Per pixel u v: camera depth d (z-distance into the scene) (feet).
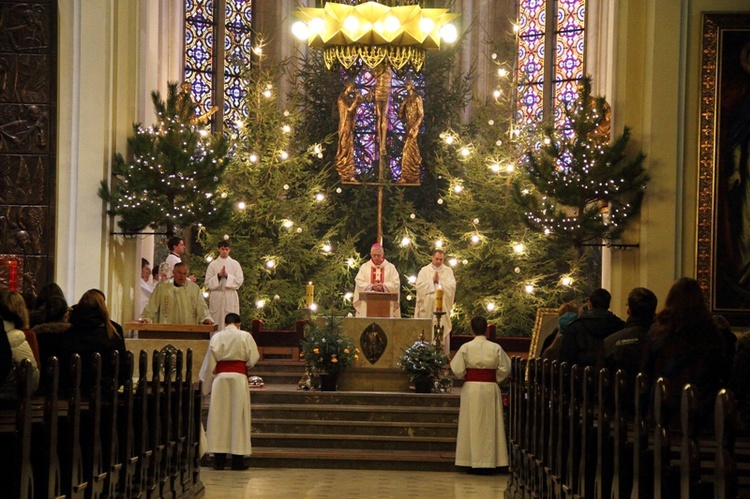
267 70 79.05
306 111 82.07
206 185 59.98
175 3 77.36
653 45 57.52
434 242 75.72
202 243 74.08
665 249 57.16
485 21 84.33
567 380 29.94
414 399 53.93
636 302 29.55
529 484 36.11
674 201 57.21
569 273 69.82
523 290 72.02
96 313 31.45
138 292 62.95
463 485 44.45
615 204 58.39
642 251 57.82
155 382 31.86
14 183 57.52
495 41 82.12
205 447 43.04
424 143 81.05
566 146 59.36
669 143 57.31
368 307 58.54
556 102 81.35
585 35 79.25
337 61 52.03
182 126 60.75
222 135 63.57
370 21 50.06
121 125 61.82
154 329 53.01
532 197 60.34
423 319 57.47
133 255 62.64
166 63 76.18
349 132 66.59
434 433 52.01
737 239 56.29
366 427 52.11
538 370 35.17
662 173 57.31
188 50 80.84
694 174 57.21
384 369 56.95
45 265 57.41
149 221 58.29
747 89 56.39
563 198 58.44
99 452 25.25
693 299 24.41
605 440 23.43
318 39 51.26
